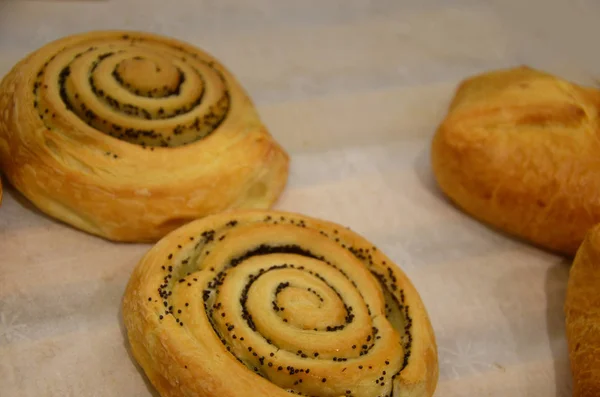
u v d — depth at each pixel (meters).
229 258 0.40
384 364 0.37
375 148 0.48
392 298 0.41
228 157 0.43
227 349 0.37
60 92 0.42
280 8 0.55
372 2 0.57
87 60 0.43
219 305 0.38
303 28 0.54
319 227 0.42
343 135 0.49
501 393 0.40
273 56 0.52
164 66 0.44
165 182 0.41
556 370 0.41
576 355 0.40
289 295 0.38
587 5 0.58
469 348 0.41
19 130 0.41
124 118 0.42
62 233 0.42
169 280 0.39
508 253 0.45
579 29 0.56
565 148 0.44
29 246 0.41
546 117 0.45
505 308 0.43
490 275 0.44
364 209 0.46
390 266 0.41
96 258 0.41
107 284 0.41
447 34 0.55
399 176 0.47
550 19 0.57
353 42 0.54
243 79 0.50
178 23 0.52
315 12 0.55
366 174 0.47
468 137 0.45
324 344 0.37
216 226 0.41
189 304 0.38
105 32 0.46
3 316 0.39
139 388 0.38
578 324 0.40
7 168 0.42
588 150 0.44
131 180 0.41
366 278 0.40
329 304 0.38
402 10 0.56
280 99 0.50
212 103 0.44
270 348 0.37
